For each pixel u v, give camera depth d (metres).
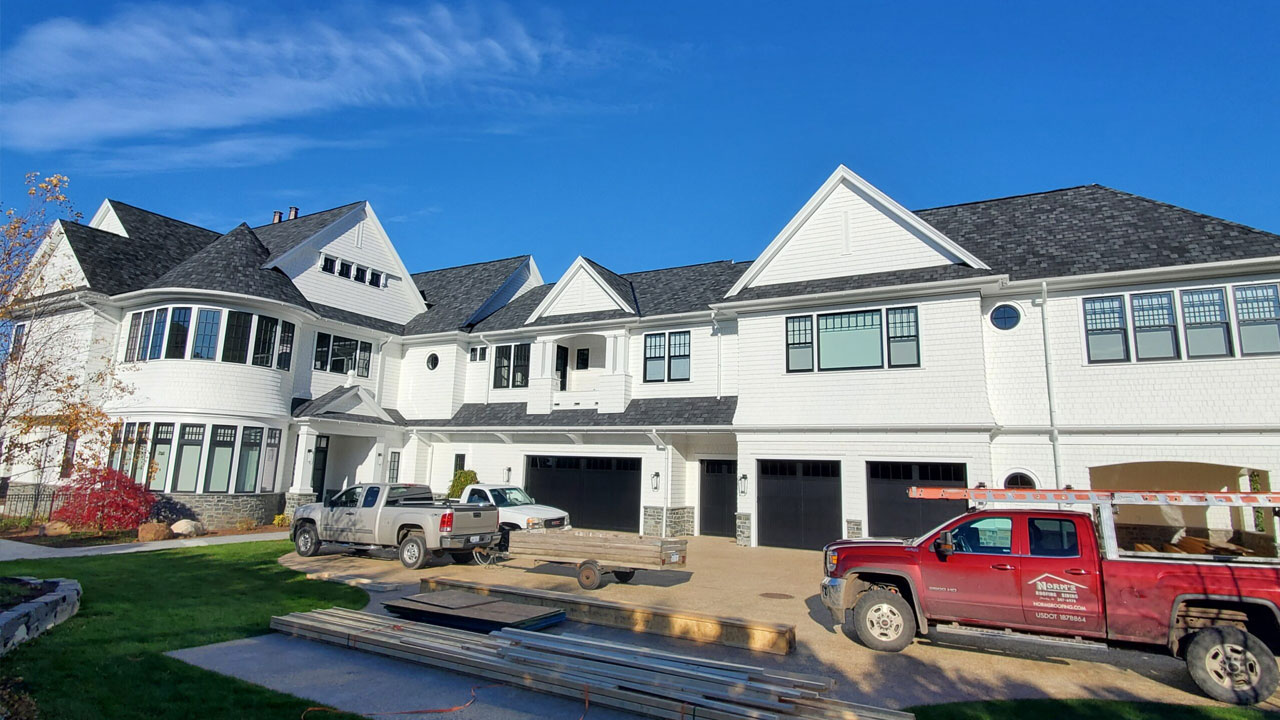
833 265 18.67
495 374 25.58
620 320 22.30
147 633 8.45
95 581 11.65
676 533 20.83
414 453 25.33
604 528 22.09
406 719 5.98
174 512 19.27
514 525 16.25
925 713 6.40
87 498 17.69
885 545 8.98
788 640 8.34
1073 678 7.65
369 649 7.98
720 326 21.33
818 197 19.05
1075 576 7.73
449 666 7.36
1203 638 7.03
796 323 18.73
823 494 17.94
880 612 8.57
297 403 22.84
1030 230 18.00
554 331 23.78
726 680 6.44
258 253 22.33
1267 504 7.52
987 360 16.98
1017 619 7.95
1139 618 7.39
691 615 9.02
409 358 27.05
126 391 19.28
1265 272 14.44
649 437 21.17
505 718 6.06
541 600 10.11
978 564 8.22
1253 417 14.16
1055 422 15.94
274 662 7.58
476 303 26.92
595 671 6.76
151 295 20.52
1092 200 18.19
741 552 17.42
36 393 16.06
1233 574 7.20
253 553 15.86
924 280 16.98
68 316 21.47
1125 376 15.47
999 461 16.45
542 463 23.88
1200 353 14.86
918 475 16.84
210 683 6.69
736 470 21.20
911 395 16.92
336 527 15.41
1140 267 15.34
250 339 20.89
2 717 5.36
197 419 19.75
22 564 13.13
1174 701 6.90
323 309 24.11
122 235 23.80
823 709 5.94
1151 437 15.09
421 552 14.22
